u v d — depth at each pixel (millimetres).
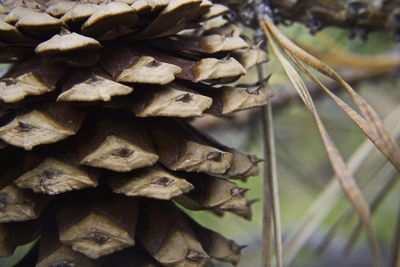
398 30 215
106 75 159
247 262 317
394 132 221
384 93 318
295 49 173
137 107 157
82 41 150
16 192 157
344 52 257
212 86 175
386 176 227
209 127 263
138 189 155
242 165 172
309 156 362
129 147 155
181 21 163
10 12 159
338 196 219
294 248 212
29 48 165
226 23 185
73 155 157
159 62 156
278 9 202
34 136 153
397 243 200
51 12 161
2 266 226
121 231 157
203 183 168
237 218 302
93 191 164
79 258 161
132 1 160
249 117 263
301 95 162
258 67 187
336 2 206
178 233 165
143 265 166
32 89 155
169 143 163
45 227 167
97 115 163
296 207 384
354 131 304
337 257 341
